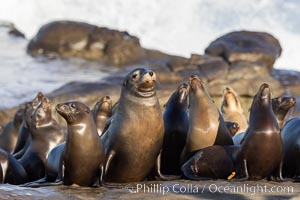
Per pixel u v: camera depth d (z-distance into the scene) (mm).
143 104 50000
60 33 137125
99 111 61562
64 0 171625
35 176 58094
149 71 49719
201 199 45000
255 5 172250
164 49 167125
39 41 138250
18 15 169250
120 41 134500
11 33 153375
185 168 53188
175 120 56094
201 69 115312
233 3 171875
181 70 115250
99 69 129500
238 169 51594
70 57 135750
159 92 104750
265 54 120312
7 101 106188
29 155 58594
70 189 48250
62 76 124062
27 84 117250
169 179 52031
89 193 47062
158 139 50656
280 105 60219
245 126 68125
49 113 60219
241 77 113125
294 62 163125
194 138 54500
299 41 166125
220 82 111875
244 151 51281
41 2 170500
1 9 168500
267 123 50812
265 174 51344
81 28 138125
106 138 51562
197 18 171000
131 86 50188
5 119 97375
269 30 168875
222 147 53094
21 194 45844
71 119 48969
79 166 49156
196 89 54938
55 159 53312
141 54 132750
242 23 170250
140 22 170500
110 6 171375
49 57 136000
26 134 66688
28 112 66562
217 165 52250
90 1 171625
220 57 120500
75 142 48969
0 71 124938
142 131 50062
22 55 137125
